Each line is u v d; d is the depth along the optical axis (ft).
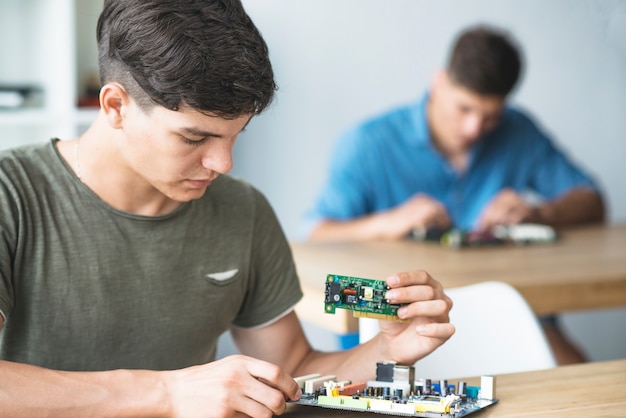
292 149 12.87
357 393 4.36
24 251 4.55
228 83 3.90
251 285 5.32
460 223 13.00
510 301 5.96
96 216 4.72
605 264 8.59
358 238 11.68
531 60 13.80
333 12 12.80
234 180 5.33
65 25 11.03
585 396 4.56
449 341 5.79
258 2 12.46
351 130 12.68
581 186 13.01
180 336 4.97
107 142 4.60
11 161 4.61
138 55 3.98
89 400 3.91
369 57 13.03
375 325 5.55
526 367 5.86
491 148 13.15
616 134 14.43
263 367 3.99
